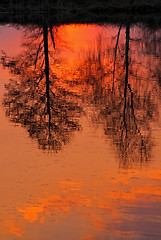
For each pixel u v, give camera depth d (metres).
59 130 20.52
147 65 36.75
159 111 23.59
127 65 34.38
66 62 37.38
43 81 31.81
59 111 24.22
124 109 23.88
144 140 18.48
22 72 33.62
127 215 11.50
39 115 23.94
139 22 62.44
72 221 11.25
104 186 13.55
